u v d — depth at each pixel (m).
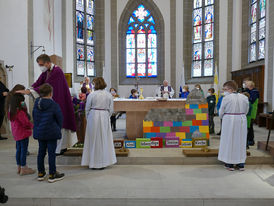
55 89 4.07
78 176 3.74
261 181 3.50
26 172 3.83
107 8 13.50
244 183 3.42
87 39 12.98
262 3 10.03
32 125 3.81
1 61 6.64
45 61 3.94
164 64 13.62
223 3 11.93
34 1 8.16
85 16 12.75
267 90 8.55
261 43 10.09
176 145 5.03
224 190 3.17
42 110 3.38
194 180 3.54
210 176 3.72
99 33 13.48
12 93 3.65
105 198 2.94
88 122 4.00
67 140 4.45
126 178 3.64
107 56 13.62
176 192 3.11
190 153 4.34
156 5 13.46
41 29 8.76
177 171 3.97
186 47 13.30
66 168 4.15
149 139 4.98
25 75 7.68
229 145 3.90
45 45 9.13
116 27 13.60
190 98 5.14
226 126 3.96
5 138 6.34
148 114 5.16
